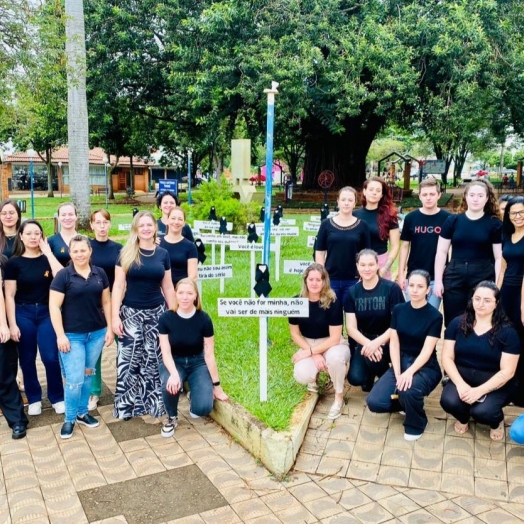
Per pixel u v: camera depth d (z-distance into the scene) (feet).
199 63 59.21
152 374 15.62
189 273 17.54
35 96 41.50
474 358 13.65
